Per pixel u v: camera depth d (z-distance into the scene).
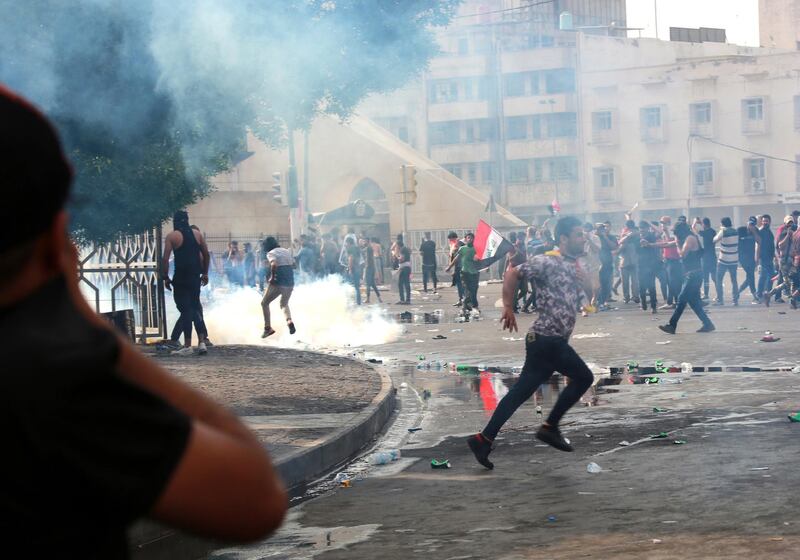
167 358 15.27
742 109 78.62
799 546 5.24
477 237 26.47
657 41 83.06
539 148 84.69
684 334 18.47
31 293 1.22
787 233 24.62
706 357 14.85
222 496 1.20
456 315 27.11
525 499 6.82
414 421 10.77
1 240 1.18
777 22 91.06
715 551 5.23
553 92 84.38
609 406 10.84
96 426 1.16
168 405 1.22
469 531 6.03
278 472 7.60
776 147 77.94
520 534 5.88
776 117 77.88
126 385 1.20
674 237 24.92
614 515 6.18
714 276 26.75
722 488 6.72
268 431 9.10
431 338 20.41
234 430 1.29
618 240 29.52
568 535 5.77
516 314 26.67
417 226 58.41
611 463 7.84
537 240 28.11
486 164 86.50
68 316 1.22
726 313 23.17
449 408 11.48
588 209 83.50
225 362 14.76
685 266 18.50
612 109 82.31
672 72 80.31
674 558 5.14
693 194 80.06
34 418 1.13
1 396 1.13
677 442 8.47
